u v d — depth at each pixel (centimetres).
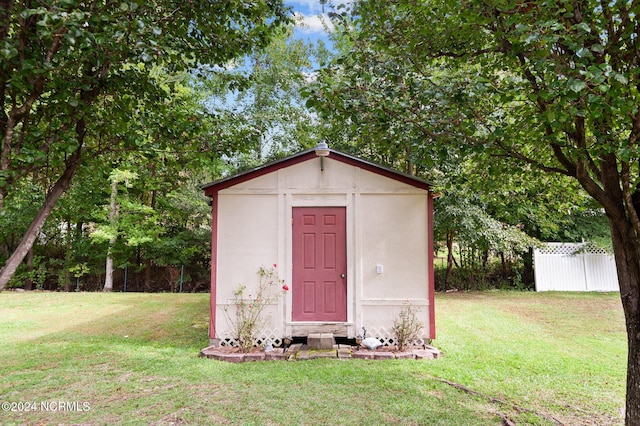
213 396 390
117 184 1302
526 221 1266
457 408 362
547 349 563
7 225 1265
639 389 288
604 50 262
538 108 322
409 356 523
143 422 334
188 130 461
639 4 244
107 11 274
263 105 1449
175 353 552
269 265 595
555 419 342
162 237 1524
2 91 276
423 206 596
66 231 1536
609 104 243
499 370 470
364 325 586
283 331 585
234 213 603
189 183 1399
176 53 430
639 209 291
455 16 385
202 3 400
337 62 414
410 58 424
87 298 1111
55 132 313
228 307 589
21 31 251
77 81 316
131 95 409
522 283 1339
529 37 237
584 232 1266
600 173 312
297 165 609
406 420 338
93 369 476
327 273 596
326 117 375
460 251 1428
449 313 859
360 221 599
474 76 380
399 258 591
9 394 398
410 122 386
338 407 362
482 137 357
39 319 805
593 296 1115
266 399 381
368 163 594
